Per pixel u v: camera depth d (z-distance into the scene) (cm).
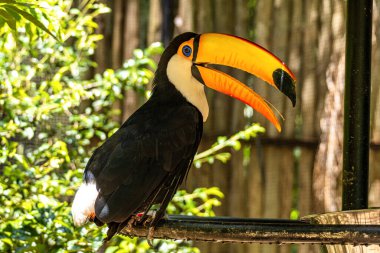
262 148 1438
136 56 1224
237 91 912
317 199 1424
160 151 858
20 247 1040
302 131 1435
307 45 1448
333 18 1445
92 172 841
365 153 826
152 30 1468
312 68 1442
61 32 1002
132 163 841
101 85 1234
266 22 1459
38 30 989
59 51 1234
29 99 1129
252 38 1473
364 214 728
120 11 1466
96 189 823
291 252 1434
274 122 899
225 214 1437
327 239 685
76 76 1255
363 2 822
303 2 1456
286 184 1433
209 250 1417
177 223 749
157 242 1198
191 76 927
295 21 1454
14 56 1209
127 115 1432
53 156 1118
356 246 723
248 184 1435
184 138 877
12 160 1219
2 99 1136
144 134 866
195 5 1469
